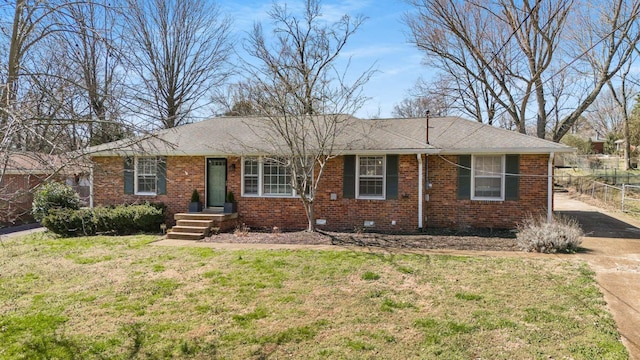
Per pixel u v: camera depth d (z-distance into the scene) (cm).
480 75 2633
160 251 1090
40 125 460
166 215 1519
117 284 787
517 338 536
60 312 642
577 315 608
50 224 1355
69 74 617
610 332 550
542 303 657
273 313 630
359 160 1388
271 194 1458
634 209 1852
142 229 1443
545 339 532
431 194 1404
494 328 566
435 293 711
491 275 813
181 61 2648
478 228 1366
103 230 1415
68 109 516
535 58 2336
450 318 601
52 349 518
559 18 2178
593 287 732
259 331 567
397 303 665
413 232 1323
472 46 2452
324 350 511
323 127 1447
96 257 1028
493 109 2898
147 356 502
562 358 484
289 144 1252
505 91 2472
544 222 1145
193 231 1310
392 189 1361
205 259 983
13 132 417
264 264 920
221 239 1254
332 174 1405
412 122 1627
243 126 1634
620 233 1295
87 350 516
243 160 1466
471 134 1440
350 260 947
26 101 482
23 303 684
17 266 938
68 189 1494
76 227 1368
